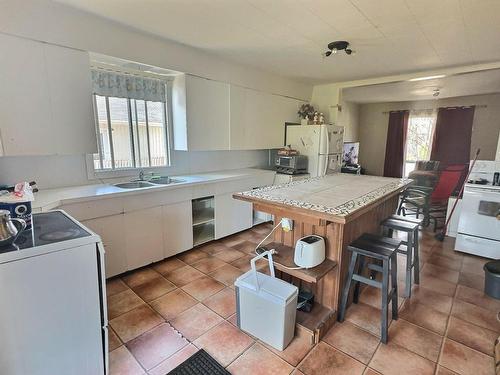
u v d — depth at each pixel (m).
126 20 2.39
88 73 2.42
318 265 1.98
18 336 1.23
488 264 2.53
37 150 2.21
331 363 1.74
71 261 1.33
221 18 2.32
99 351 1.49
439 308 2.30
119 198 2.58
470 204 3.27
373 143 7.20
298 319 2.00
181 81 3.24
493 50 3.00
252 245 3.59
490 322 2.12
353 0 1.97
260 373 1.66
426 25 2.38
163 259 3.06
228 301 2.38
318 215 1.74
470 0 1.93
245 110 4.01
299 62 3.64
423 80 4.23
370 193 2.31
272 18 2.30
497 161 3.32
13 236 1.26
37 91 2.16
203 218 3.53
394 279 2.06
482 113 5.70
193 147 3.42
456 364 1.73
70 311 1.36
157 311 2.24
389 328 2.05
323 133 4.36
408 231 2.39
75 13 2.25
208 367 1.70
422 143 6.53
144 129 3.30
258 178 4.12
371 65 3.70
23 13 2.03
